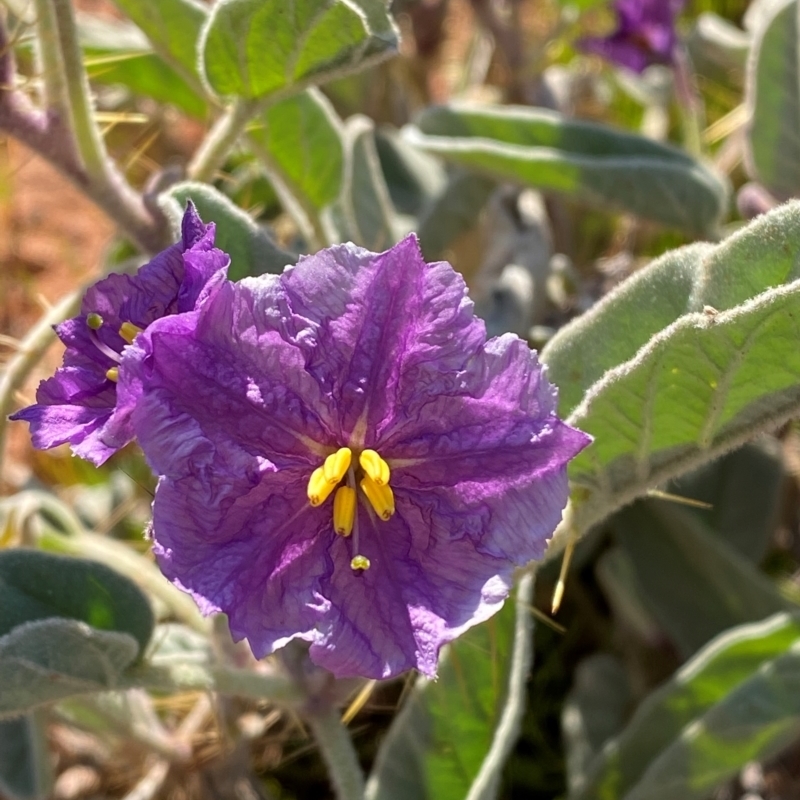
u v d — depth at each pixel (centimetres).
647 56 29
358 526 14
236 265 16
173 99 24
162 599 21
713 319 14
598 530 25
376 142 30
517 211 29
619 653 26
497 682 18
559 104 33
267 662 19
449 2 36
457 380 14
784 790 23
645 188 23
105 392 15
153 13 19
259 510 14
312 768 24
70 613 16
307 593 14
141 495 28
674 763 20
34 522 21
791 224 15
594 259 35
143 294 15
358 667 13
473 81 39
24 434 33
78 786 23
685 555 24
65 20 17
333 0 16
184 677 17
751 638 20
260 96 18
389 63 34
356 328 14
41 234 40
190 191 16
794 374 15
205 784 21
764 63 23
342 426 14
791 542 28
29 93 22
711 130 33
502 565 14
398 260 14
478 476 14
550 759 25
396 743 19
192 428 13
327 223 23
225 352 13
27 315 37
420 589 14
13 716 16
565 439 14
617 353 16
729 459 26
